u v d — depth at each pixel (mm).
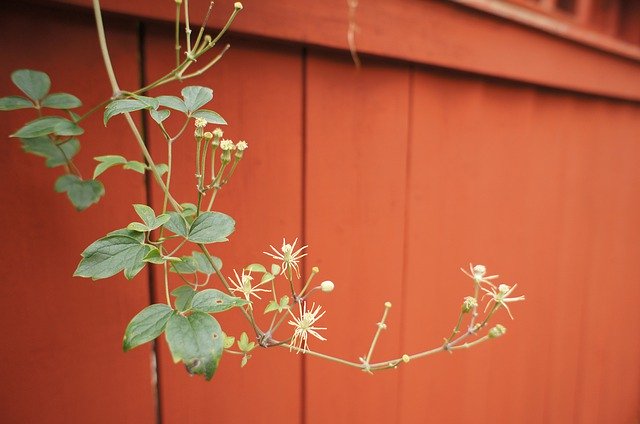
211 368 348
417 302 812
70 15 469
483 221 894
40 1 445
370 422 780
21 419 484
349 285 717
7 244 465
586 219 1130
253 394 635
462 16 742
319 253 674
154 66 513
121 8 463
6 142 457
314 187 655
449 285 855
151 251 376
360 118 691
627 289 1313
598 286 1206
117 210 512
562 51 934
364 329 747
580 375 1212
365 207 718
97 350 518
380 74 705
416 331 820
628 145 1220
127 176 515
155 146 526
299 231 648
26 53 453
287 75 610
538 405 1104
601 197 1160
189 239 401
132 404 544
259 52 584
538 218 1005
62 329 497
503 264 948
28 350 482
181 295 450
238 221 592
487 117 868
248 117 584
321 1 583
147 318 354
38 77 430
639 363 1434
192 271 446
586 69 1005
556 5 1229
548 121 988
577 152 1071
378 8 636
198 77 542
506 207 934
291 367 671
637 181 1275
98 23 424
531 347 1050
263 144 600
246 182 593
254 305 619
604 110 1125
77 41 475
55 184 452
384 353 779
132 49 501
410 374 824
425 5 689
